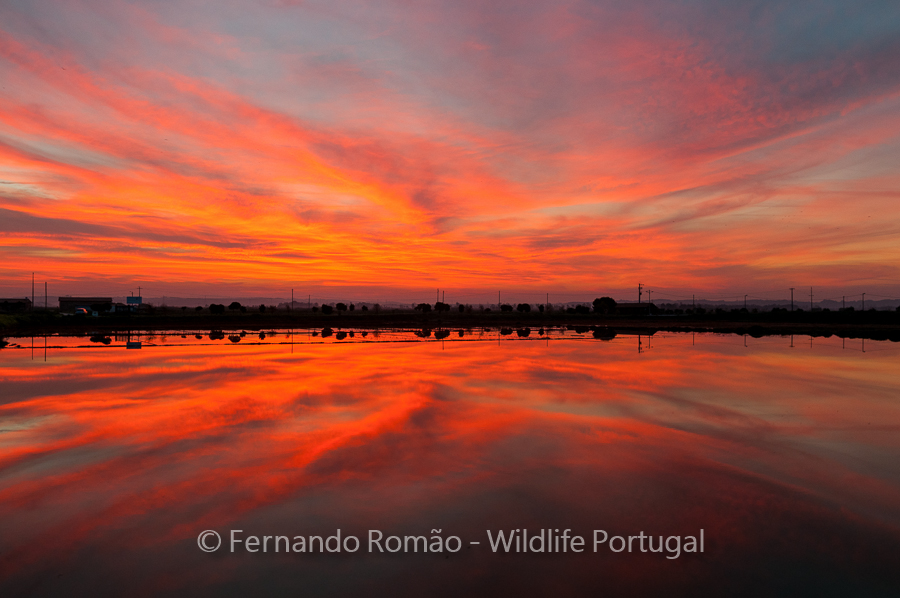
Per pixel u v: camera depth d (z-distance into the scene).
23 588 4.78
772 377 16.89
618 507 6.62
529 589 4.84
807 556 5.48
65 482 7.28
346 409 11.75
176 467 7.89
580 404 12.52
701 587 4.90
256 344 28.94
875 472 7.99
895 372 18.22
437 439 9.44
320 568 5.12
